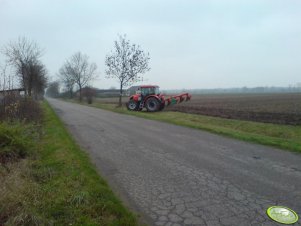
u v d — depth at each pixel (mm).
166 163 6965
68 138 9766
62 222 3867
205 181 5668
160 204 4598
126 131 12070
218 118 17562
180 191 5145
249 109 25078
